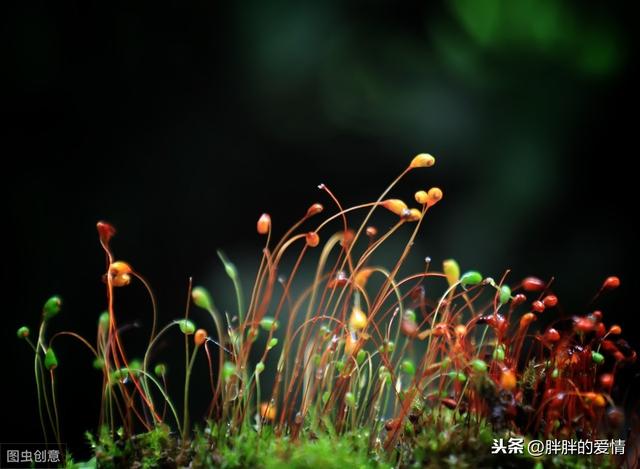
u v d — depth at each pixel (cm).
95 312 66
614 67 71
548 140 74
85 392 56
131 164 75
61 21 71
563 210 73
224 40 77
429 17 78
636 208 71
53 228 69
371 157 79
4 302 63
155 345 56
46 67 70
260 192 79
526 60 74
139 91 75
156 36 75
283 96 78
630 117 72
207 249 75
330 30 79
